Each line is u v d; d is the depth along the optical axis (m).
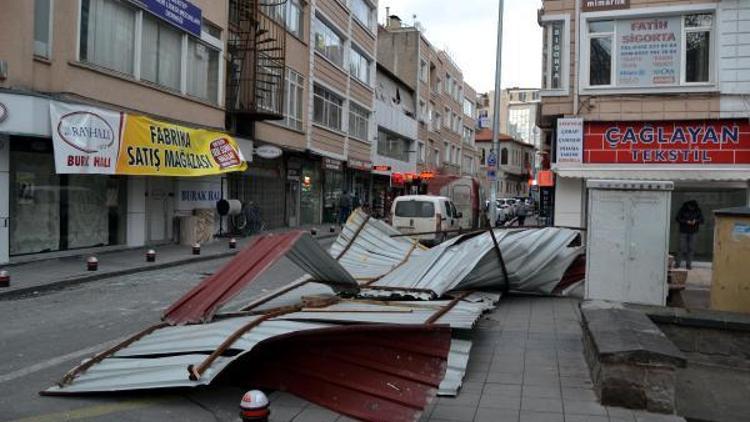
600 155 16.30
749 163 15.33
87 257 14.99
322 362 5.25
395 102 43.03
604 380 5.31
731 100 15.32
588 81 16.41
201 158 17.53
